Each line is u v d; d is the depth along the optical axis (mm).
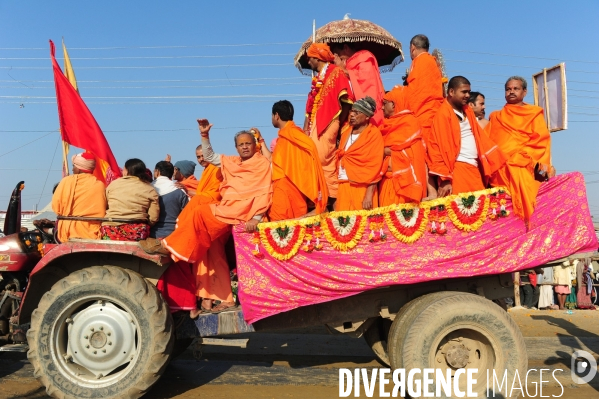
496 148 5207
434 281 5301
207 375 6191
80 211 5336
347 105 5676
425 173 5145
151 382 4859
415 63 5602
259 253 4961
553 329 10125
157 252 4945
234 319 5188
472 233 5016
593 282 15742
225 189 5117
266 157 5363
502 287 5398
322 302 5062
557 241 5094
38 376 4871
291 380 6027
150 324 4832
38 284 5289
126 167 5488
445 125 5062
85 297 4902
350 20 6355
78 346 4973
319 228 4965
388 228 4973
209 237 5016
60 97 6367
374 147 5039
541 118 5473
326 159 5500
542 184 5168
